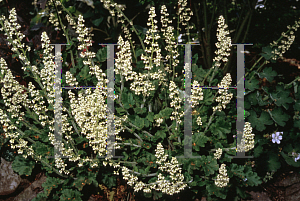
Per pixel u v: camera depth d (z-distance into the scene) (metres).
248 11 2.96
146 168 2.40
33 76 2.59
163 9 2.35
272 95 2.63
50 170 2.45
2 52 2.73
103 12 3.04
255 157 2.68
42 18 2.98
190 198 2.64
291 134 2.73
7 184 2.72
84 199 2.67
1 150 2.82
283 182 2.81
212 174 2.46
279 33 3.26
